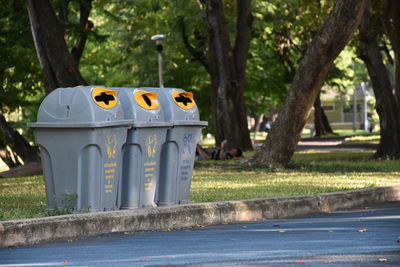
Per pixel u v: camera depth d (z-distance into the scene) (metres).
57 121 23.38
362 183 36.72
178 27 84.00
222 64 70.44
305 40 104.75
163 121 25.48
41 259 17.73
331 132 152.12
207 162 53.97
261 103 132.50
